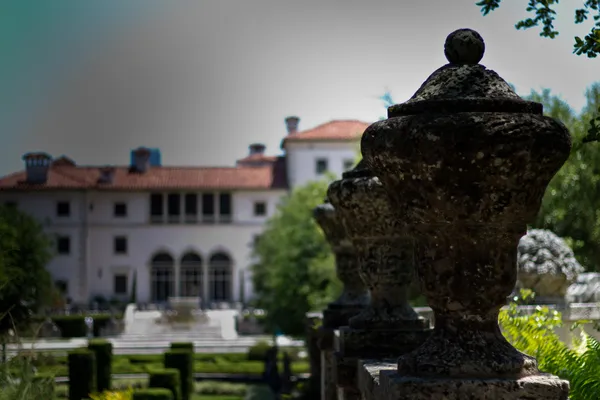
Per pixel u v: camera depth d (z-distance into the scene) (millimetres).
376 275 6488
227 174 90188
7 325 15984
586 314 10898
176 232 89125
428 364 3979
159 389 24375
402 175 3920
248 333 61156
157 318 62281
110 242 88375
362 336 6332
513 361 3941
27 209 87000
